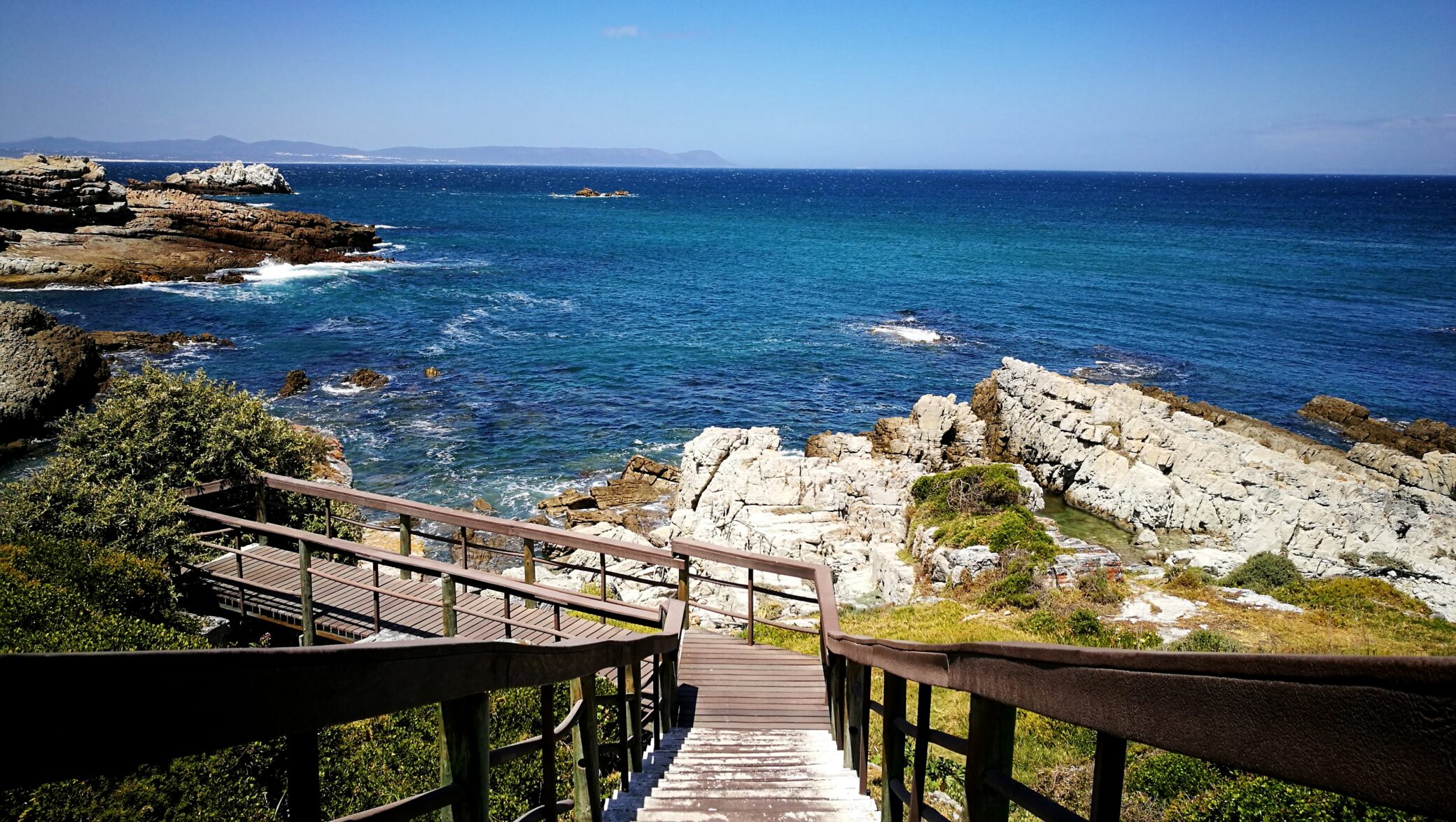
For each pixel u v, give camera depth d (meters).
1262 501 24.39
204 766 6.13
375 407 36.00
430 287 64.38
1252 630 16.09
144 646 7.97
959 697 13.04
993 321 55.75
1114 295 64.88
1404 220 142.00
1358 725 1.13
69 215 64.12
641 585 19.22
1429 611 17.91
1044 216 150.62
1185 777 8.47
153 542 10.57
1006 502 22.61
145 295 55.91
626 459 31.23
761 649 10.38
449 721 2.62
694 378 41.94
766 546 21.16
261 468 13.04
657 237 105.38
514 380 40.69
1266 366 45.00
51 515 11.26
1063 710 2.01
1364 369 44.50
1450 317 57.16
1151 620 16.58
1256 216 149.88
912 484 24.41
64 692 1.17
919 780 3.41
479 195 193.88
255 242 71.94
